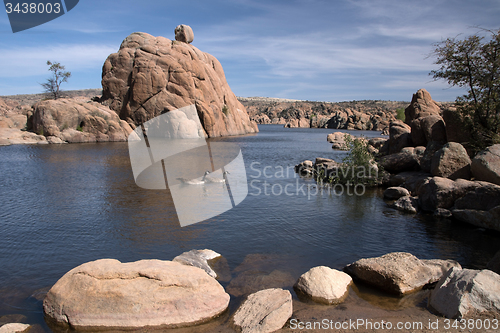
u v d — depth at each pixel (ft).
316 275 16.53
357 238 24.21
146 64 144.97
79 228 24.98
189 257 18.99
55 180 44.21
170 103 144.15
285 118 551.18
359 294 16.56
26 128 127.24
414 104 90.68
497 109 45.14
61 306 13.87
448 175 37.45
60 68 176.96
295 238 23.85
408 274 16.93
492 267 18.24
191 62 156.15
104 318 13.48
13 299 15.47
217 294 14.96
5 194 35.88
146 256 20.10
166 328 13.48
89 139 123.13
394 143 61.62
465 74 47.42
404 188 37.99
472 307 13.69
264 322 13.15
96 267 14.66
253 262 19.76
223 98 192.13
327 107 573.74
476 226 27.40
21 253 20.42
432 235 25.14
